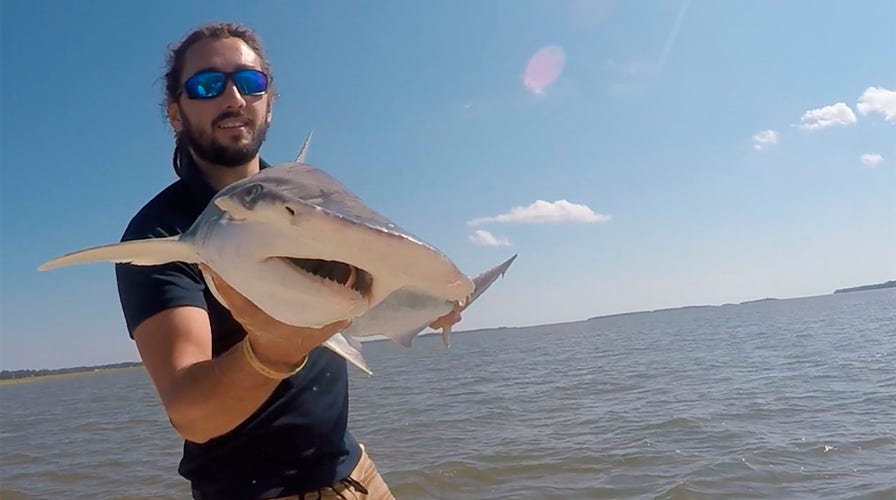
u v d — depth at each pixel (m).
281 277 0.53
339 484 1.07
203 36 1.13
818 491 2.55
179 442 5.59
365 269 0.50
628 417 4.52
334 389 1.09
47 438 6.98
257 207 0.51
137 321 0.83
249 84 1.12
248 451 0.98
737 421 4.02
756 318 24.56
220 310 0.93
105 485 4.08
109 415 9.31
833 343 9.43
